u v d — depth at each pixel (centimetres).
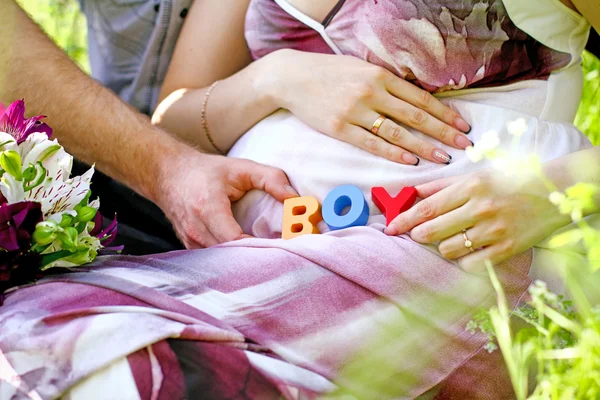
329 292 117
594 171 127
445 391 125
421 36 135
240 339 104
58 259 113
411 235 128
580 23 140
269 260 119
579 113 193
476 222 124
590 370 104
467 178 126
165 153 157
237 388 101
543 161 135
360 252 121
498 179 125
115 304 105
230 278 115
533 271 132
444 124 138
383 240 126
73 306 104
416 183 135
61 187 116
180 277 114
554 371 108
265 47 159
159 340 98
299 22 149
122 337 98
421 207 127
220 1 180
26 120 120
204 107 166
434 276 125
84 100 161
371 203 137
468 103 139
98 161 161
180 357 99
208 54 179
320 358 111
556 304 123
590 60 192
